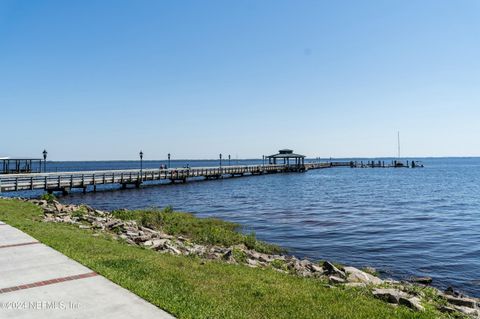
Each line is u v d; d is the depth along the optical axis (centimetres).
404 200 3747
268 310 607
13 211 1752
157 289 643
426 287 1074
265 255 1403
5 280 656
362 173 10169
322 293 742
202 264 940
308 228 2173
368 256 1548
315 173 10106
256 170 8769
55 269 727
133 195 4081
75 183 3950
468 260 1488
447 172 10688
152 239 1382
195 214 2762
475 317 777
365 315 620
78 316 507
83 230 1402
